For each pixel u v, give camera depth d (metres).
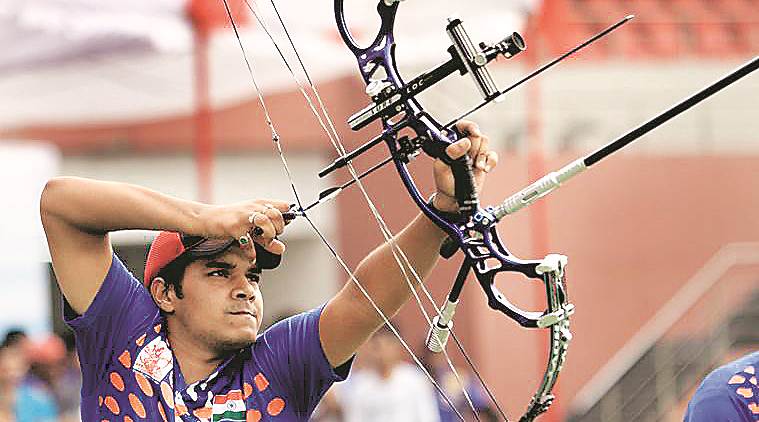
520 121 32.84
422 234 6.98
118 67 23.58
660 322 32.75
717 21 37.31
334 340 7.10
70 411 21.23
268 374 7.05
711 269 33.19
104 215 6.71
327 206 33.38
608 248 32.94
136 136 32.19
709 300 32.78
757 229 33.56
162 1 21.55
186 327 6.97
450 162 6.61
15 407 19.08
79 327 6.97
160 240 7.02
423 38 22.84
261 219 6.69
